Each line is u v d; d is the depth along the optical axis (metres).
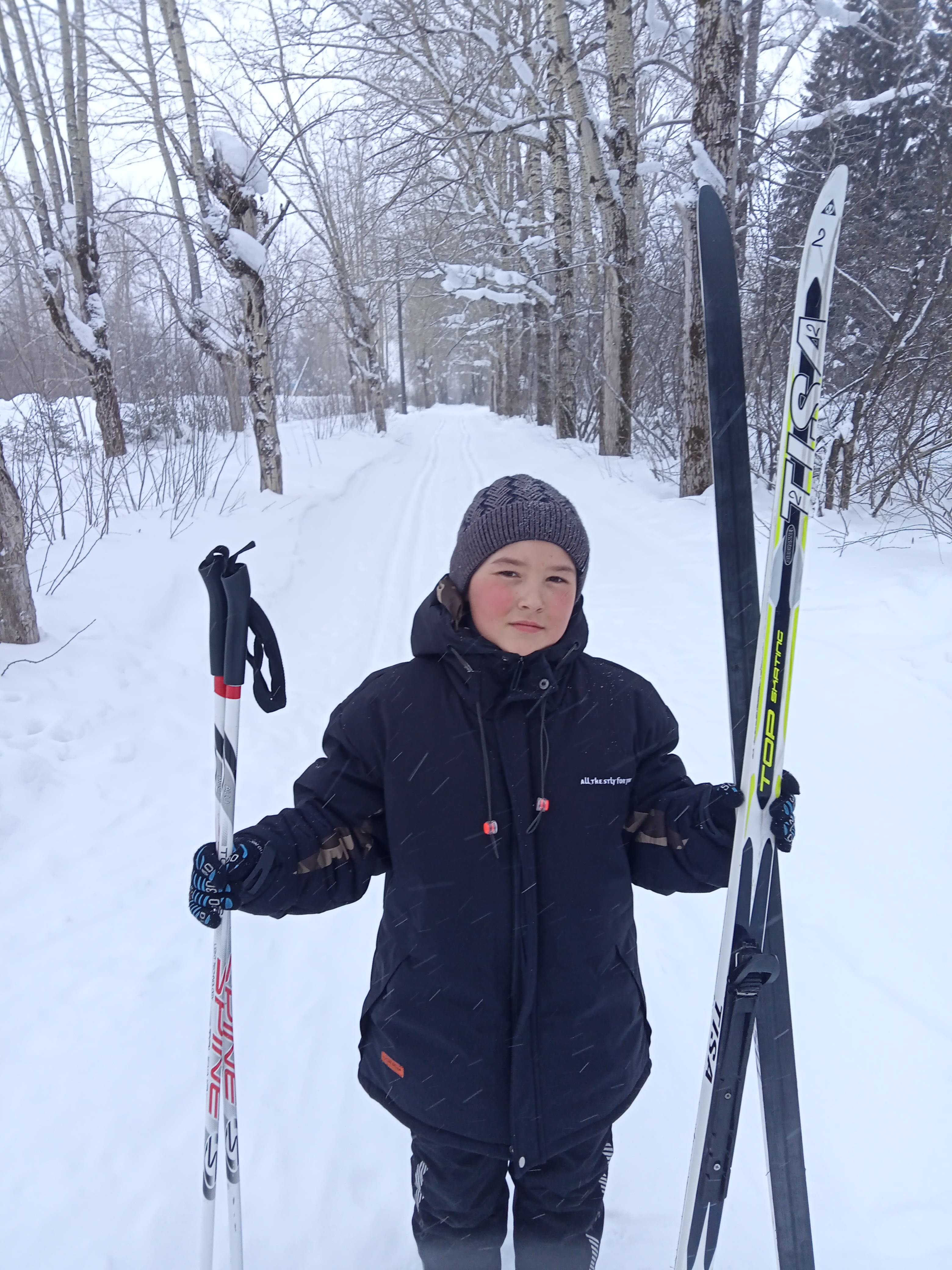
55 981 2.53
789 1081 1.37
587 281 16.53
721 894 2.93
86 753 3.79
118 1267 1.73
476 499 1.39
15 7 8.98
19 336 13.27
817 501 8.12
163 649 5.04
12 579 4.40
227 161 8.80
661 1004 2.42
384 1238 1.80
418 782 1.34
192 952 2.69
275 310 14.01
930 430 7.50
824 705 4.00
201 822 3.46
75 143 10.07
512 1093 1.33
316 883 1.34
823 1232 1.75
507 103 13.10
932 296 7.39
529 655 1.32
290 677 5.08
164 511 7.83
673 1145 1.98
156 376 12.70
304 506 9.02
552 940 1.34
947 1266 1.67
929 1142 1.93
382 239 15.72
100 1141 2.02
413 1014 1.36
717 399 1.40
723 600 1.41
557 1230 1.49
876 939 2.53
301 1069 2.25
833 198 1.30
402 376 41.69
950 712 3.66
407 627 5.97
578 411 18.39
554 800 1.34
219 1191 1.90
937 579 5.04
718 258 1.42
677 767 1.45
